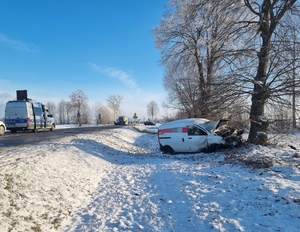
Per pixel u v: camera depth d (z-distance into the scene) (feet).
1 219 12.80
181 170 28.17
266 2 35.50
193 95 46.11
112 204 19.25
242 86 36.47
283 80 34.37
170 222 15.17
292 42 33.30
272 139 42.37
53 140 44.06
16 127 61.98
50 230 14.37
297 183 18.71
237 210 15.51
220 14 39.55
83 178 25.61
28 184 17.69
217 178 22.84
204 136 39.19
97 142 48.96
